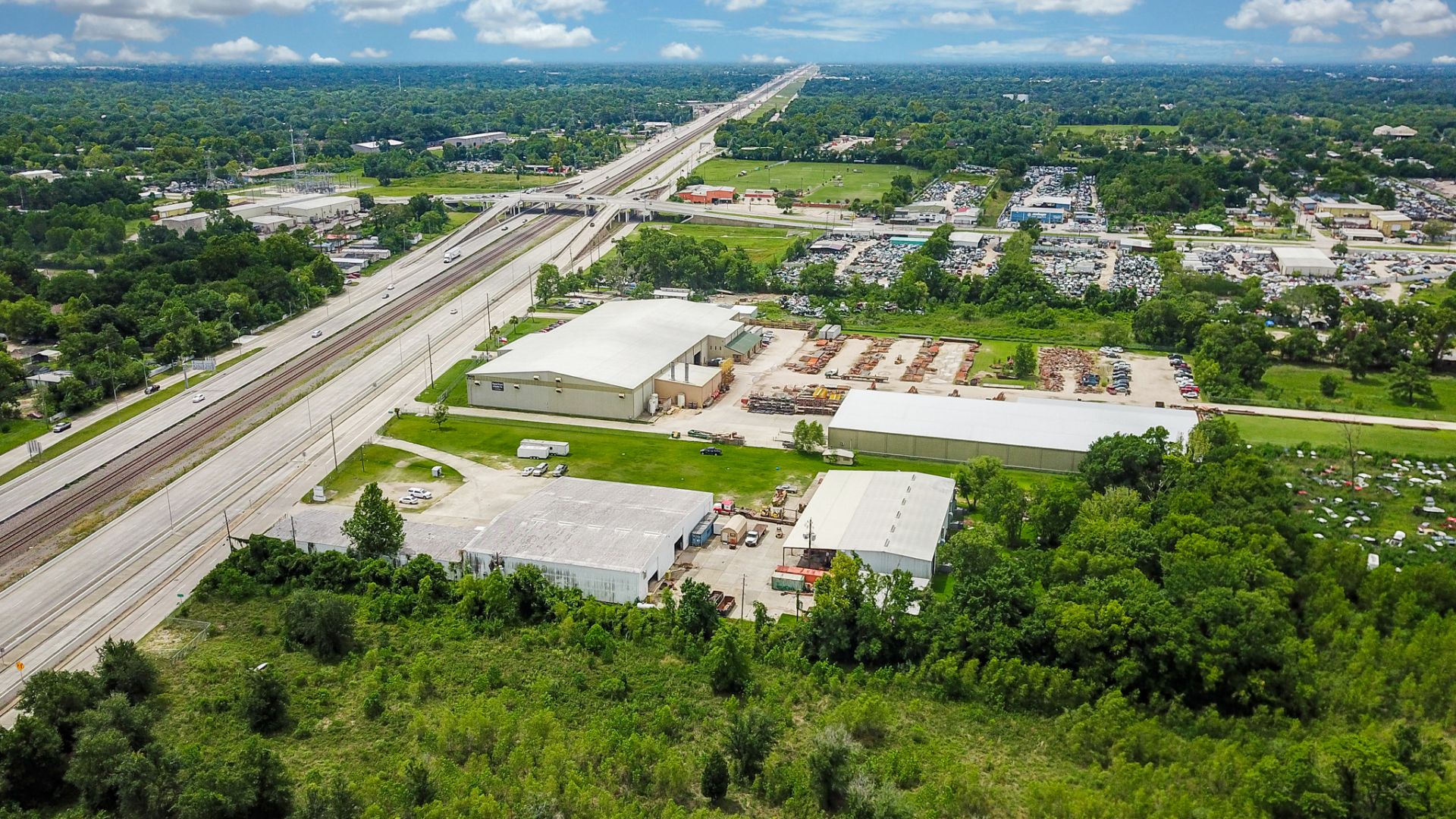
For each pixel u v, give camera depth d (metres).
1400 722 90.06
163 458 170.00
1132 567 115.31
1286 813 80.38
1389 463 163.00
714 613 113.31
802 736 94.69
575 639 112.00
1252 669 97.69
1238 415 186.50
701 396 195.12
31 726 87.94
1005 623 105.69
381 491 154.75
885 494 142.88
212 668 106.12
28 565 132.88
